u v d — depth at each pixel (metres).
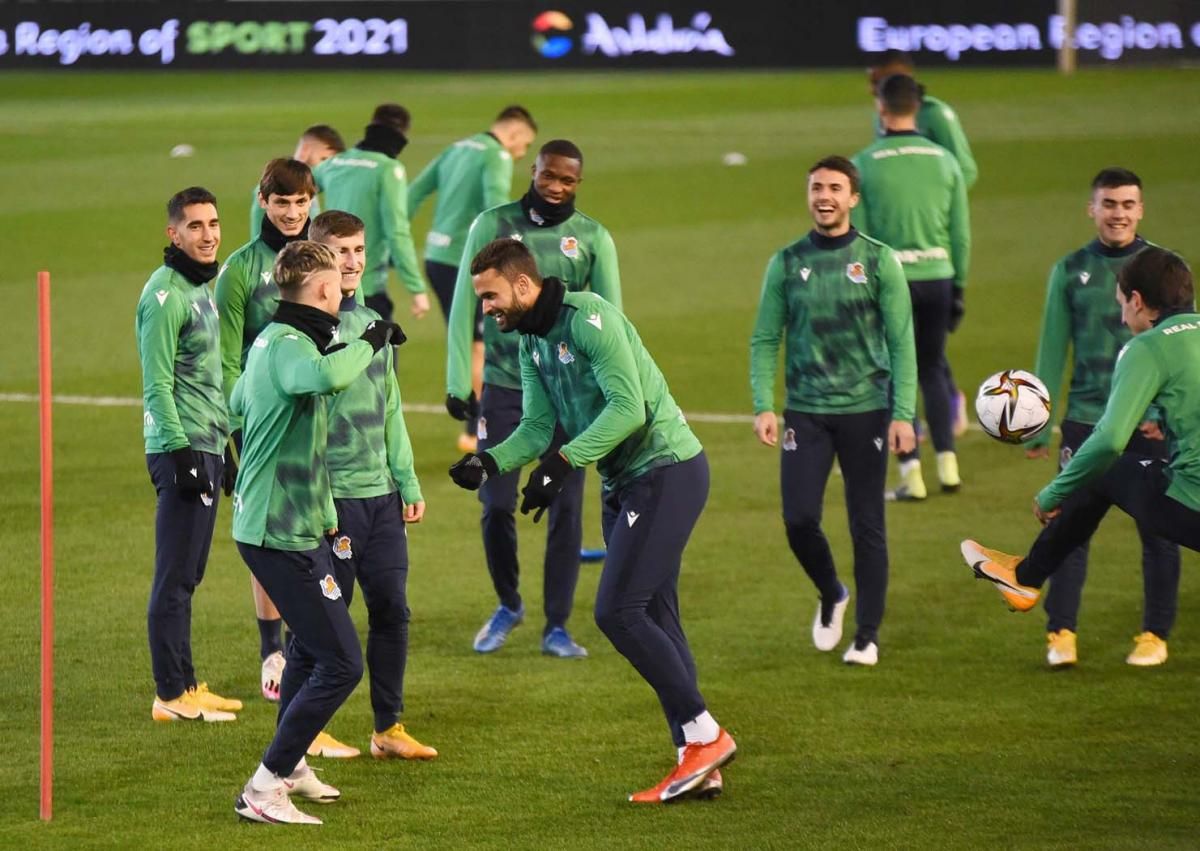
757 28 104.00
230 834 17.20
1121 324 22.66
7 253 57.44
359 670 17.55
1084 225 59.94
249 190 67.56
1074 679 22.47
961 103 88.19
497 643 24.00
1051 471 34.66
